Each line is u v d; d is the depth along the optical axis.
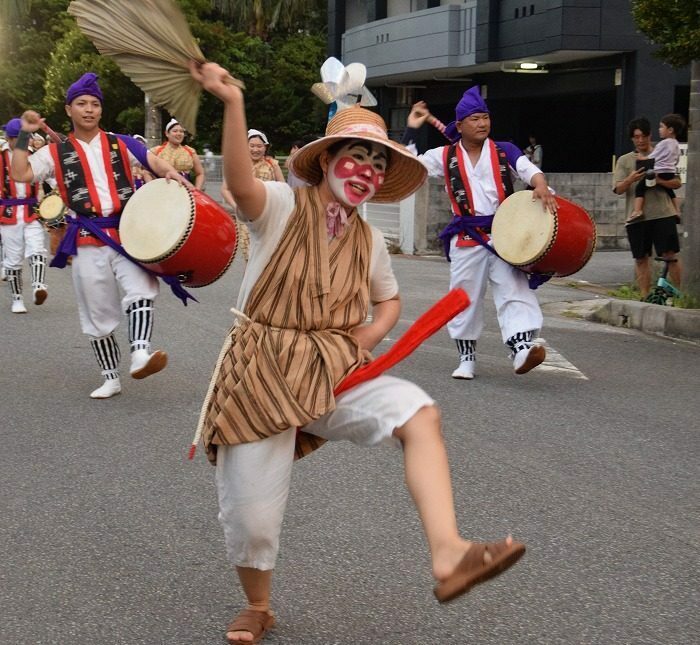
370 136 3.39
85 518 4.93
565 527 4.88
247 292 3.48
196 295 12.28
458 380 7.98
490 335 10.02
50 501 5.16
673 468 5.84
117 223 7.07
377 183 3.50
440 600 2.96
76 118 7.07
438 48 26.69
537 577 4.29
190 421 6.66
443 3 28.41
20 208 10.95
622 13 22.44
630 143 23.17
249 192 3.27
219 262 6.77
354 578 4.25
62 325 10.28
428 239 18.00
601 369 8.52
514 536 4.75
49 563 4.40
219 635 3.76
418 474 3.14
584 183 18.00
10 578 4.25
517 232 7.57
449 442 6.24
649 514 5.08
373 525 4.84
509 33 24.30
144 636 3.75
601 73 24.16
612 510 5.13
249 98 42.75
